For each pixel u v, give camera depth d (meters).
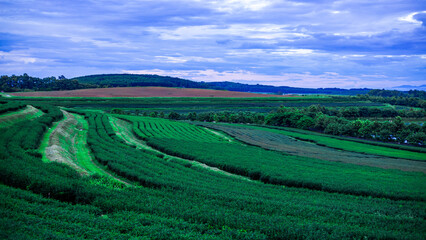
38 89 184.62
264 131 99.19
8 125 54.25
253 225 20.98
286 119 114.38
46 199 23.95
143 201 25.20
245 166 43.47
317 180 36.88
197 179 35.78
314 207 26.08
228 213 23.08
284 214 23.97
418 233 21.02
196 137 77.81
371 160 56.78
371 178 39.69
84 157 45.28
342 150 70.06
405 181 38.56
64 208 22.66
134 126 85.69
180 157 52.72
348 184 35.69
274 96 196.62
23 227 17.86
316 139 84.88
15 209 20.53
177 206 24.48
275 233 20.12
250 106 158.50
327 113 133.25
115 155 43.72
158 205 24.55
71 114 94.69
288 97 192.75
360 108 137.25
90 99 145.62
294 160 51.97
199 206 24.94
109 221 20.53
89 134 61.84
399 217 24.64
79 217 20.67
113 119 93.50
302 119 108.69
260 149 65.50
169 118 124.50
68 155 43.16
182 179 34.25
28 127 52.28
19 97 134.62
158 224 20.52
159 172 36.75
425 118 131.50
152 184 31.66
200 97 175.00
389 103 184.38
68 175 30.70
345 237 19.58
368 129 90.00
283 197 29.81
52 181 26.39
